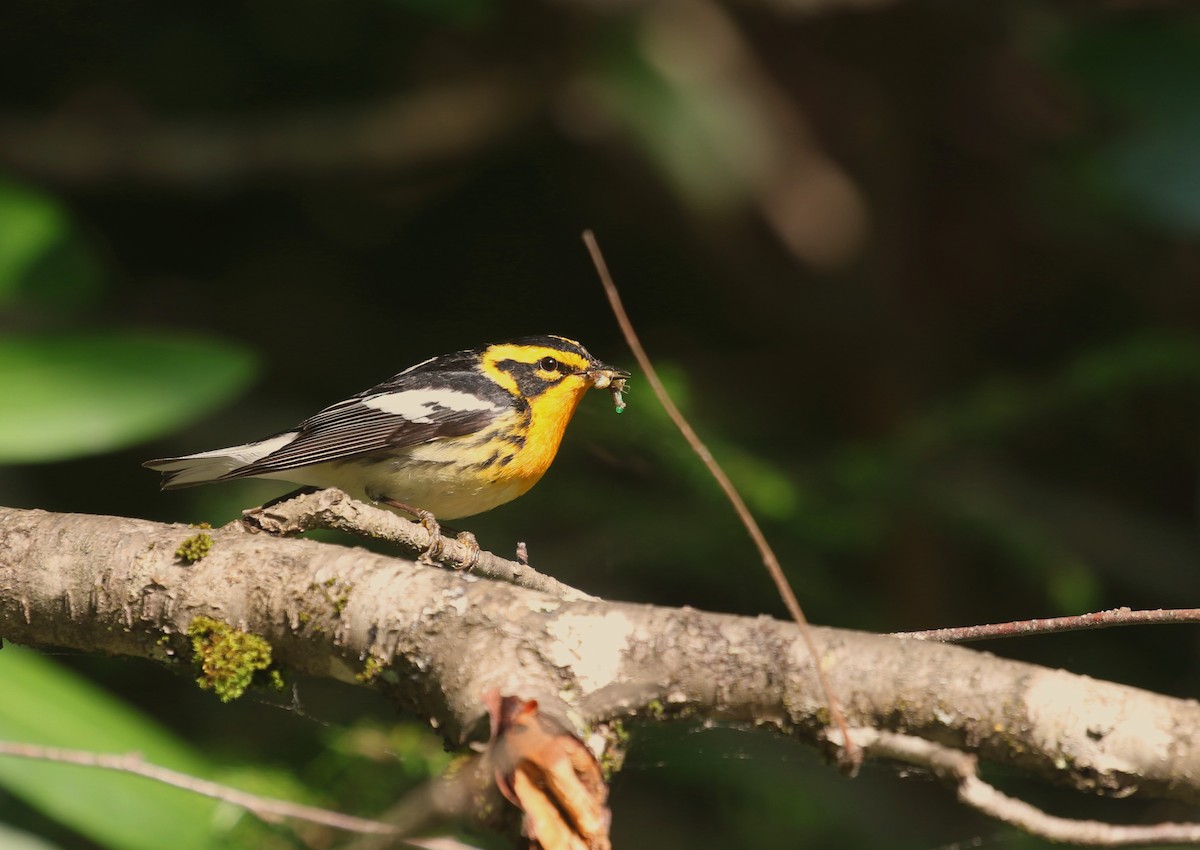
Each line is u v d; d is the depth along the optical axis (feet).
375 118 45.32
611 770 13.91
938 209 45.96
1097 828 12.79
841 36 44.80
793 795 34.30
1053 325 46.37
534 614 14.47
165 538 17.28
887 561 41.04
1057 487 43.42
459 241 47.85
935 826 35.24
